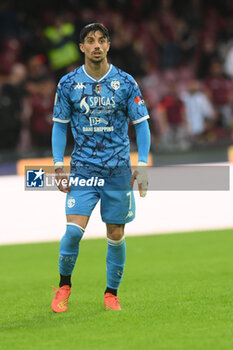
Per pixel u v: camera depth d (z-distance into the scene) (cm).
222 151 7719
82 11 7944
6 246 3800
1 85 7050
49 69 7106
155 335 2003
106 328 2100
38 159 7069
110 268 2355
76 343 1952
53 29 6962
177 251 3512
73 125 2312
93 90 2262
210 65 8294
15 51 7550
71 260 2314
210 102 8169
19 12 7806
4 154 7038
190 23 8806
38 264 3331
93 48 2227
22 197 5488
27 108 7094
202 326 2094
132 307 2378
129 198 2317
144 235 3994
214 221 4375
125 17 8475
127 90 2273
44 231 4206
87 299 2548
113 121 2283
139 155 2308
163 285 2752
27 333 2078
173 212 4706
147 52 8275
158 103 7800
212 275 2917
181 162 7562
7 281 2967
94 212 4738
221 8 9500
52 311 2366
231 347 1870
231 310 2289
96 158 2284
